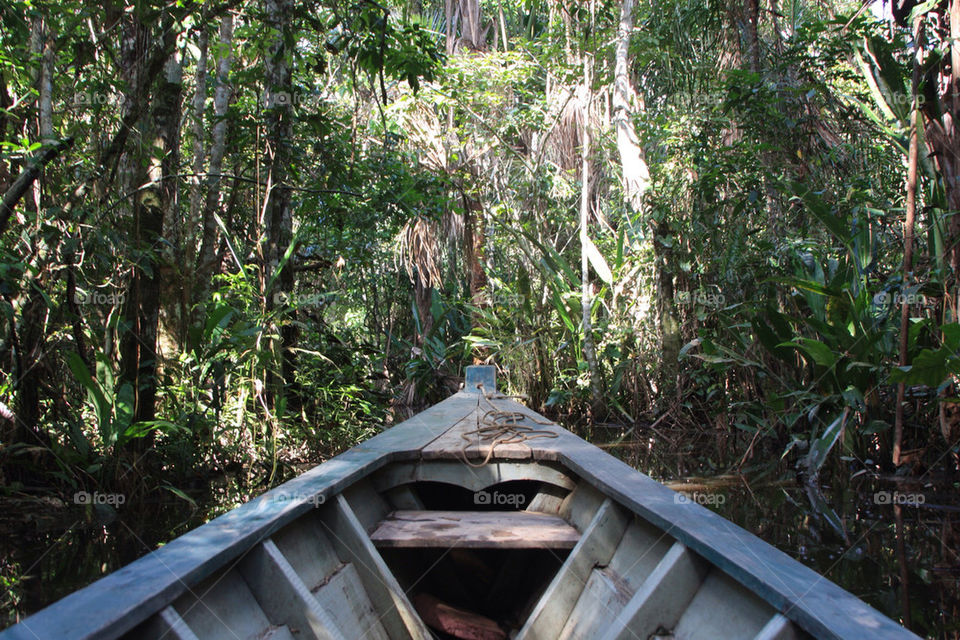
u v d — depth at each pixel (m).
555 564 2.92
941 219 5.08
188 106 7.14
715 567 2.00
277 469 5.63
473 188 10.86
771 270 7.07
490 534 2.89
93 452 4.77
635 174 9.88
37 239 4.67
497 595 3.16
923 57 4.90
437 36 13.99
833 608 1.44
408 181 7.48
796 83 8.02
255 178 6.37
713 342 7.11
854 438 5.42
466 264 12.33
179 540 1.87
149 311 4.91
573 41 10.38
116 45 5.88
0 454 4.45
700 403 8.26
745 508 4.21
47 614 1.39
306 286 9.36
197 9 4.83
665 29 10.75
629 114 10.15
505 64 12.18
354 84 5.71
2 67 4.72
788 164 7.51
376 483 3.45
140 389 4.81
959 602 2.66
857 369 5.26
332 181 7.20
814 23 7.45
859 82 7.62
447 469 3.45
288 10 5.82
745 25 8.51
